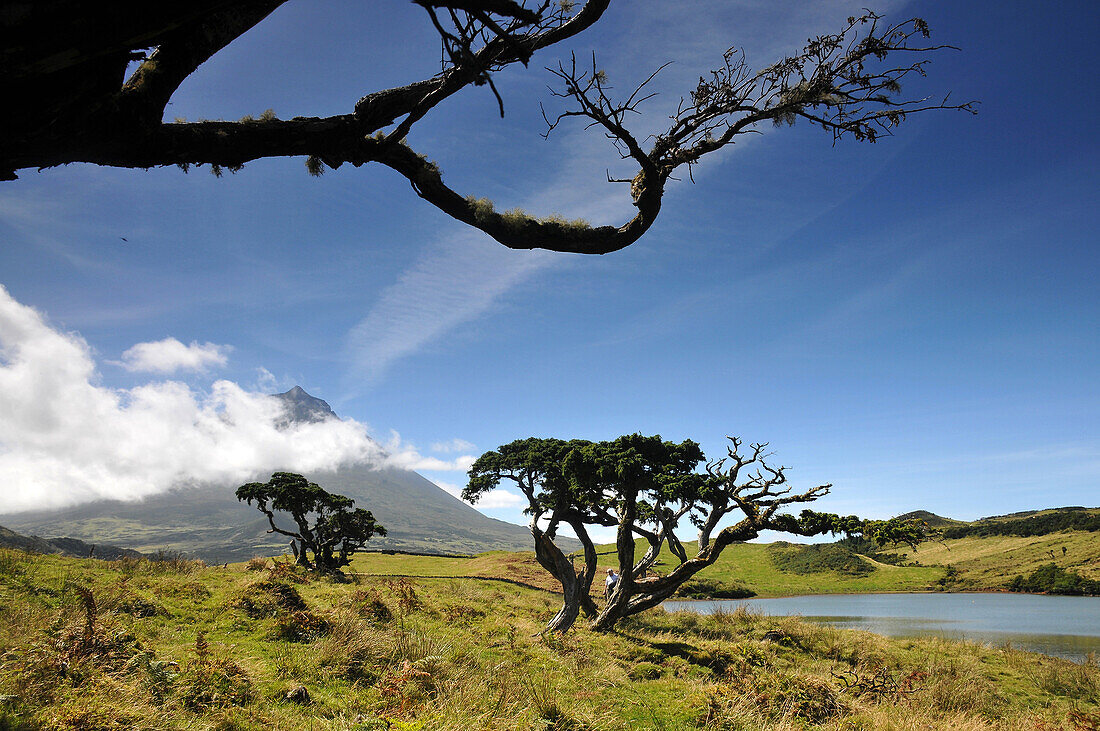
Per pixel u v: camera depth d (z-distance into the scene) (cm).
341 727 681
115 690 672
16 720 551
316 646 1060
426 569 4381
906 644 2084
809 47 412
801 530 1722
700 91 434
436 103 350
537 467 2119
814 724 977
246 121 332
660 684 1156
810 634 2081
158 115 275
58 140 256
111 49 207
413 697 823
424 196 398
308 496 3178
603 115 385
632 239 427
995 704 1319
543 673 1077
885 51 398
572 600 1934
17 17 179
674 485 1898
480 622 1630
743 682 1136
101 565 1691
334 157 360
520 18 254
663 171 425
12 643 823
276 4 278
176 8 201
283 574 1681
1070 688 1505
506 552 5472
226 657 899
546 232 403
